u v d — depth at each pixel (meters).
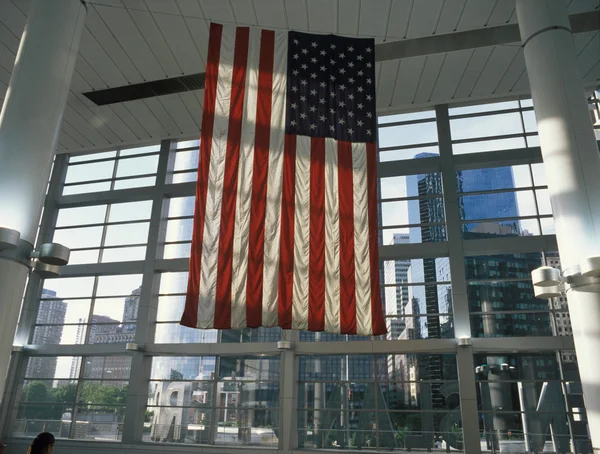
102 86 15.98
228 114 9.95
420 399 14.46
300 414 15.02
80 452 15.68
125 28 13.52
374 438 14.38
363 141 9.94
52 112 8.97
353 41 10.69
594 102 15.98
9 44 14.02
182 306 17.31
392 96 16.66
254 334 16.39
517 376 14.12
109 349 17.08
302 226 9.33
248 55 10.38
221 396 15.94
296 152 9.77
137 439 15.73
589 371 7.84
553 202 9.01
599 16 12.57
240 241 9.20
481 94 16.56
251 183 9.55
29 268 8.23
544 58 9.66
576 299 8.19
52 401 17.05
